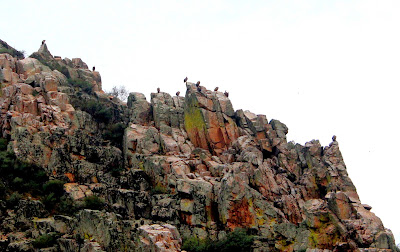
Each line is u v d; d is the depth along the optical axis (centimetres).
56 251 6319
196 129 8475
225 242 6369
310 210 6531
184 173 7456
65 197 7156
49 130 7825
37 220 6706
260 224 6694
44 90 8394
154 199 7169
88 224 6316
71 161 7650
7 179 7194
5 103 8088
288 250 6406
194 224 6844
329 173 7781
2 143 7694
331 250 6206
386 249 6481
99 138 8388
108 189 7362
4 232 6519
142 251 5700
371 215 6888
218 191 7000
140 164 7925
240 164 7344
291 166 8131
